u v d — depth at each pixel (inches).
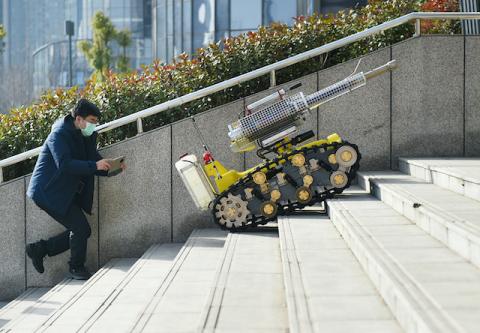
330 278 295.4
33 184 477.7
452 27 630.5
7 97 4261.8
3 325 415.5
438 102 544.7
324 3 1382.9
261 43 568.7
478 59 544.7
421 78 542.6
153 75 573.3
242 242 421.1
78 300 391.9
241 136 445.7
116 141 549.6
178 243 520.1
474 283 244.1
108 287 424.5
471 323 200.5
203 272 377.1
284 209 454.6
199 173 450.6
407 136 544.4
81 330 310.2
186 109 553.3
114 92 563.8
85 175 487.2
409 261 277.9
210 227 520.1
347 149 447.5
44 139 561.3
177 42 1847.9
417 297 227.9
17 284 527.8
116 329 311.0
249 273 338.6
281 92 450.9
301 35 575.5
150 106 556.4
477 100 546.0
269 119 443.5
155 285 389.1
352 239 341.4
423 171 469.1
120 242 523.2
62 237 503.2
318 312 250.1
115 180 520.7
